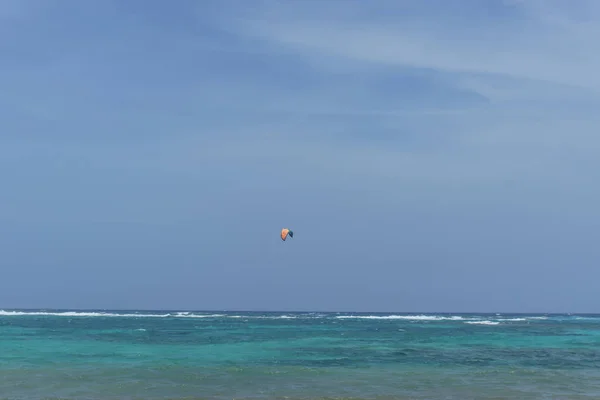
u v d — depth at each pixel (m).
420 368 33.91
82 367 32.91
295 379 29.30
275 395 24.91
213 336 57.62
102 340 51.06
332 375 30.72
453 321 110.69
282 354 40.66
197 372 31.23
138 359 37.06
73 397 24.20
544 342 54.03
